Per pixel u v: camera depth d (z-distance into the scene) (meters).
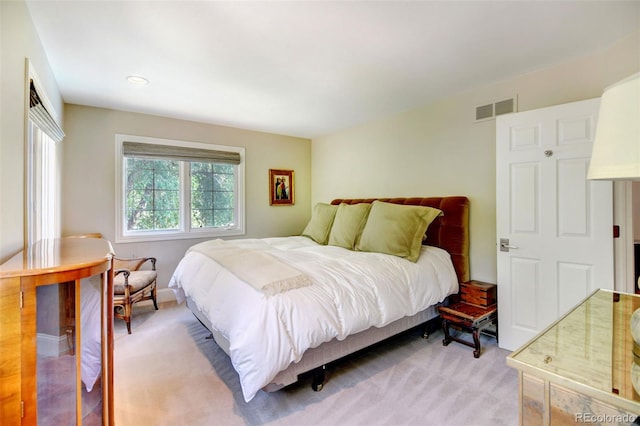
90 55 2.15
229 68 2.38
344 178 4.37
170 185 3.82
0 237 1.29
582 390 0.73
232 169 4.30
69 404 1.06
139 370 2.17
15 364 0.92
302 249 3.00
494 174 2.72
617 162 0.80
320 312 1.77
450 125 3.04
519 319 2.42
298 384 2.00
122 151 3.44
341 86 2.77
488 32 1.91
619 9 1.69
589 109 2.08
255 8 1.64
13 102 1.44
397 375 2.10
